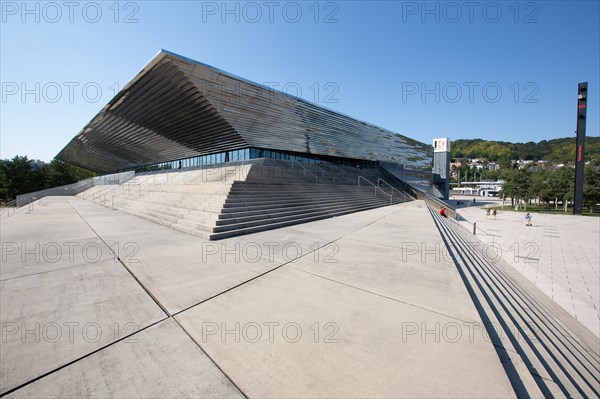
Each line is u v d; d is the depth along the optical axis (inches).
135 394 73.4
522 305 200.7
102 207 718.5
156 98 519.2
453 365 84.7
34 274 171.8
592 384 101.3
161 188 687.1
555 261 434.0
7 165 1593.3
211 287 152.4
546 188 1521.9
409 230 354.6
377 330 106.6
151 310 123.6
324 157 1263.5
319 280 165.0
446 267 193.6
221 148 944.3
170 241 277.3
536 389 78.9
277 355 90.4
